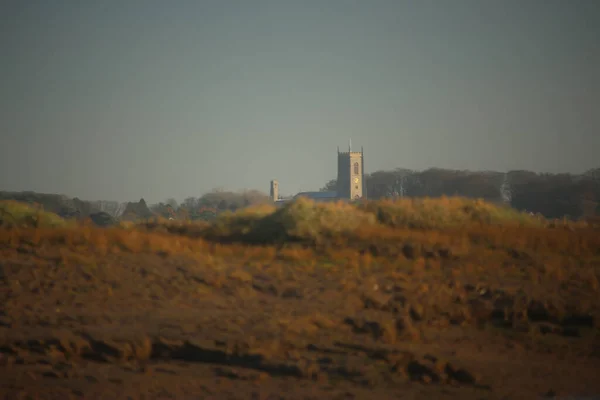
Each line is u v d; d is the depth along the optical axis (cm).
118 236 7256
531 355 3738
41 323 4072
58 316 4231
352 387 3103
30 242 6881
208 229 9419
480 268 6225
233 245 8050
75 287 5000
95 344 3619
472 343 3938
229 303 4762
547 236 8356
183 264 5841
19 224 9112
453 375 3259
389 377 3238
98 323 4088
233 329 3928
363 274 5975
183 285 5200
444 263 6706
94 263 5678
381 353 3581
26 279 5175
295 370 3288
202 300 4816
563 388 3133
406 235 8144
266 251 7238
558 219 11088
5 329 3909
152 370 3322
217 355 3528
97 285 5062
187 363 3472
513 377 3284
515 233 8538
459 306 4616
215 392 3002
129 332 3816
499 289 5075
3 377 3141
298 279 5653
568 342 3997
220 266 5938
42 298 4703
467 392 3062
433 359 3462
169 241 7362
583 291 5144
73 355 3534
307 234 8162
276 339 3722
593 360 3662
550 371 3416
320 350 3647
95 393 2956
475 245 7731
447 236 8194
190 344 3594
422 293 4994
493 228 8919
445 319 4409
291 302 4834
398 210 9338
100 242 6925
